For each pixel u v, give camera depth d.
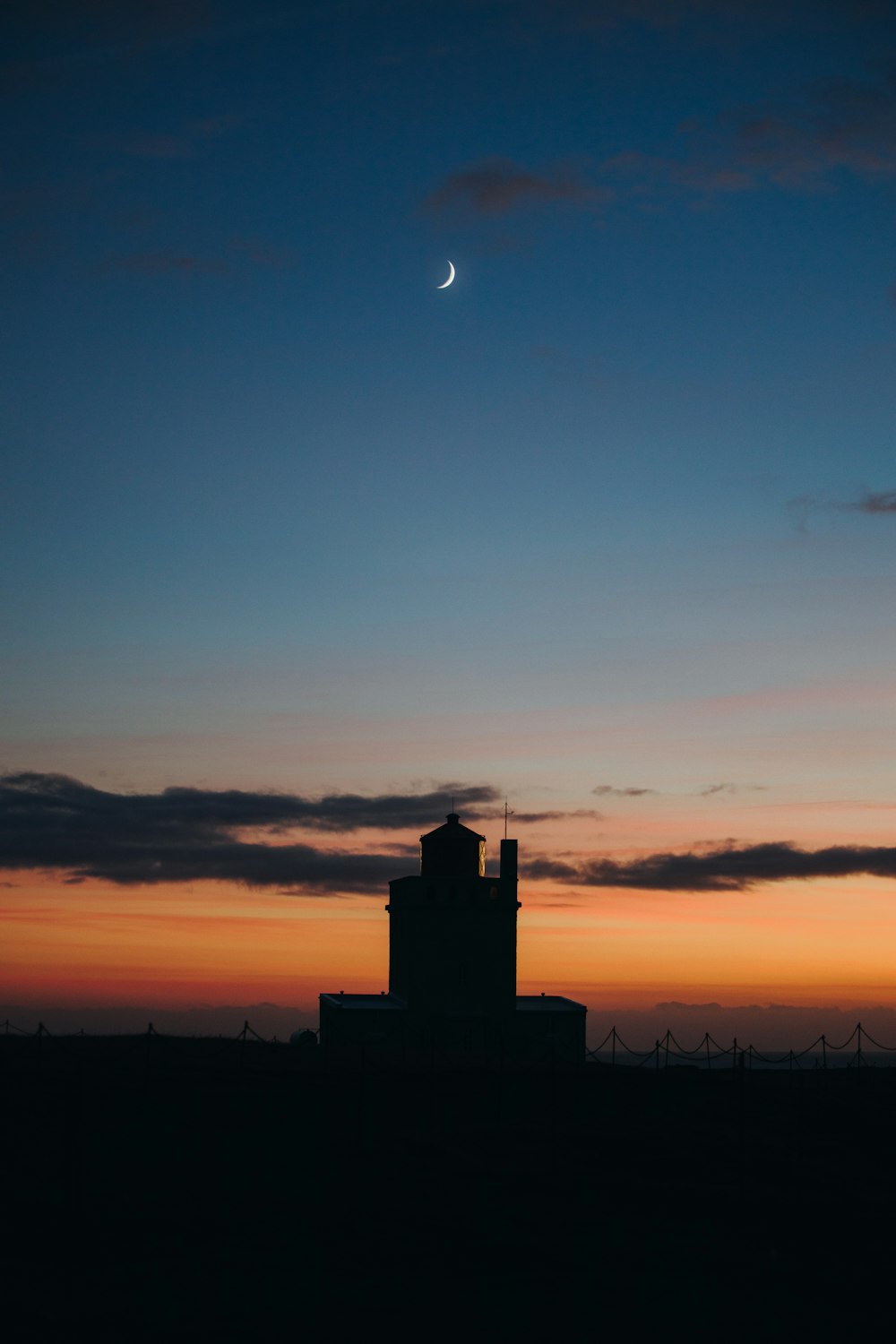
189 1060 68.56
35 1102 57.41
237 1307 37.41
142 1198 46.25
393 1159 52.59
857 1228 46.78
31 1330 35.09
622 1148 55.69
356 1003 88.62
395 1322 36.97
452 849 92.50
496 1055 82.12
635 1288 40.56
